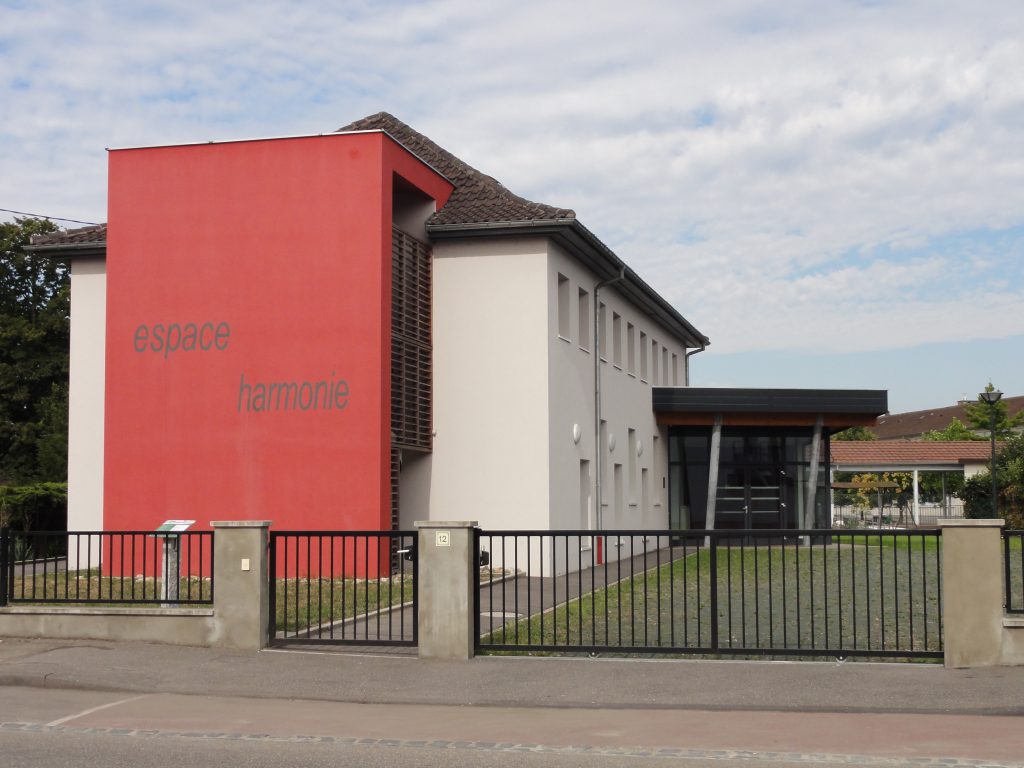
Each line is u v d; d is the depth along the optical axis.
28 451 46.25
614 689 11.05
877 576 22.12
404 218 24.69
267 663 12.48
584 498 27.55
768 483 37.66
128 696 11.23
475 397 24.20
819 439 34.59
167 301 22.48
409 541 23.56
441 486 24.20
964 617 11.69
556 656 12.66
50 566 24.42
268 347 22.02
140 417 22.38
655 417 35.69
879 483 57.53
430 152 27.14
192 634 13.38
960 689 10.70
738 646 13.46
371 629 15.23
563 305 25.94
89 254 25.80
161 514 22.11
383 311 21.73
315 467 21.64
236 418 22.02
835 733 9.20
